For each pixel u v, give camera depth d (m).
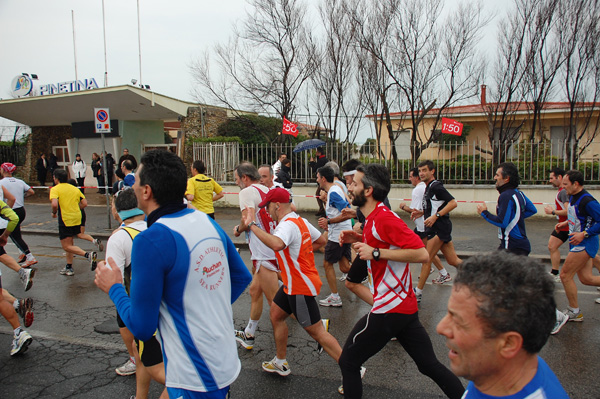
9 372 3.95
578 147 14.04
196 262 2.09
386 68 14.38
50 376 3.87
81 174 18.86
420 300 5.86
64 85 19.00
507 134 14.73
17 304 4.27
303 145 13.33
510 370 1.23
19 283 6.87
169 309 2.08
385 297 2.91
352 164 5.47
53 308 5.70
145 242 1.96
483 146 14.35
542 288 1.18
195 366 2.09
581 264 4.95
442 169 13.39
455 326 1.25
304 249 3.53
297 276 3.49
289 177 11.55
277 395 3.54
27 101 17.83
